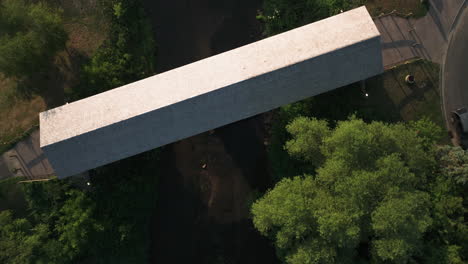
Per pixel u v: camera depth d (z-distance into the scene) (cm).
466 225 3041
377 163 2747
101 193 3469
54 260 3262
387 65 3597
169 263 3681
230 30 3706
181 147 3688
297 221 2695
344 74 3173
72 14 3694
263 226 2870
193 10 3722
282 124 3531
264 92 3127
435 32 3588
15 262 3155
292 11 3575
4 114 3659
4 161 3603
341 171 2747
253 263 3647
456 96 3572
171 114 3059
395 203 2603
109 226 3412
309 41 3094
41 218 3481
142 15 3688
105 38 3656
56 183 3488
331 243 2728
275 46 3125
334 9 3531
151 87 3109
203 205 3684
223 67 3102
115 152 3180
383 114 3566
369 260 3119
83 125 3045
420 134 3284
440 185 3022
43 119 3111
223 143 3681
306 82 3153
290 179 3123
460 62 3581
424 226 2616
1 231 3338
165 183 3697
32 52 3192
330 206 2700
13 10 3109
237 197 3672
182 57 3709
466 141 3547
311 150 3002
